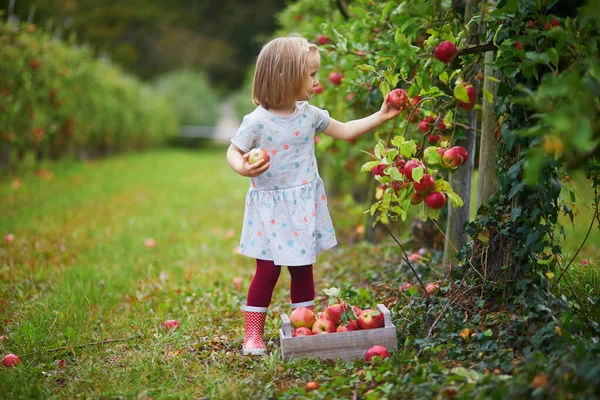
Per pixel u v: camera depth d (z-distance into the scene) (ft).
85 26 89.15
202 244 18.40
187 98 79.20
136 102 57.52
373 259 14.99
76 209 24.08
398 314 9.36
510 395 6.08
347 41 12.07
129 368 8.54
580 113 5.62
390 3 9.20
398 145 8.46
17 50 26.73
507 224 8.32
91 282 13.33
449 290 9.02
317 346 8.40
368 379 7.45
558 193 7.91
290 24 22.67
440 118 9.01
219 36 102.01
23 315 11.16
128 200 27.63
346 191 25.50
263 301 9.12
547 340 7.26
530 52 6.99
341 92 14.01
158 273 14.80
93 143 48.52
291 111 8.88
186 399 7.54
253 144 8.87
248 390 7.57
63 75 33.14
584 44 6.91
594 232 17.47
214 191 32.45
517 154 8.12
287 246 8.70
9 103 26.94
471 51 8.21
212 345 9.57
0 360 8.95
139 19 96.53
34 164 36.55
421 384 6.85
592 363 5.94
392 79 8.71
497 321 8.02
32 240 17.80
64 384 8.30
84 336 10.15
